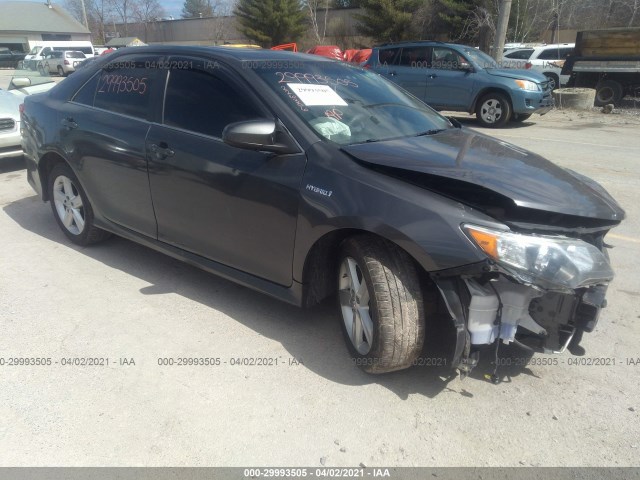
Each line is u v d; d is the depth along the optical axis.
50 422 2.58
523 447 2.46
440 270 2.49
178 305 3.66
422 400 2.75
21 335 3.28
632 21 28.17
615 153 8.71
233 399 2.75
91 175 4.15
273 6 39.78
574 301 2.67
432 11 30.20
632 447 2.47
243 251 3.30
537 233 2.50
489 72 11.77
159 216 3.76
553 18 29.25
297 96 3.27
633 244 4.81
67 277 4.07
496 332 2.58
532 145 9.48
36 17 57.31
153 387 2.83
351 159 2.87
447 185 2.60
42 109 4.59
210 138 3.37
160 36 61.19
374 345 2.71
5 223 5.27
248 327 3.40
